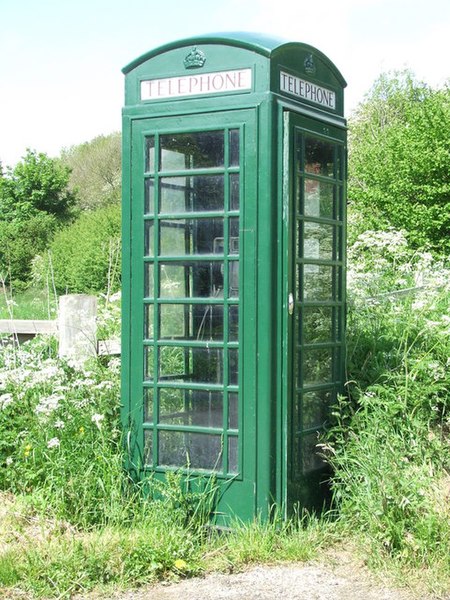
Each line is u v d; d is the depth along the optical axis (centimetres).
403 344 713
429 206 2141
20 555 500
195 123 561
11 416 664
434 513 524
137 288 582
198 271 564
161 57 574
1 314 1316
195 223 565
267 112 539
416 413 623
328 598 466
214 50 557
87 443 606
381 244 995
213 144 557
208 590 476
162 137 573
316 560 517
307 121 571
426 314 780
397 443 565
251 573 500
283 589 477
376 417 586
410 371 648
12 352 782
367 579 491
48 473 600
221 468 559
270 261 541
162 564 496
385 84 4241
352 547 534
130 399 585
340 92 636
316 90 600
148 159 578
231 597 466
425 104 2364
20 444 633
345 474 559
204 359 563
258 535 530
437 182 2128
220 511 555
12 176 5778
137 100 582
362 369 661
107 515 550
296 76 573
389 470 533
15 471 610
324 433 594
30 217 5359
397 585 482
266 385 543
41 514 556
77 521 556
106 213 3562
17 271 3634
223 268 555
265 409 543
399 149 2239
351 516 554
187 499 559
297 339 564
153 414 577
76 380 666
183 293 568
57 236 4122
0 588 469
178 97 568
